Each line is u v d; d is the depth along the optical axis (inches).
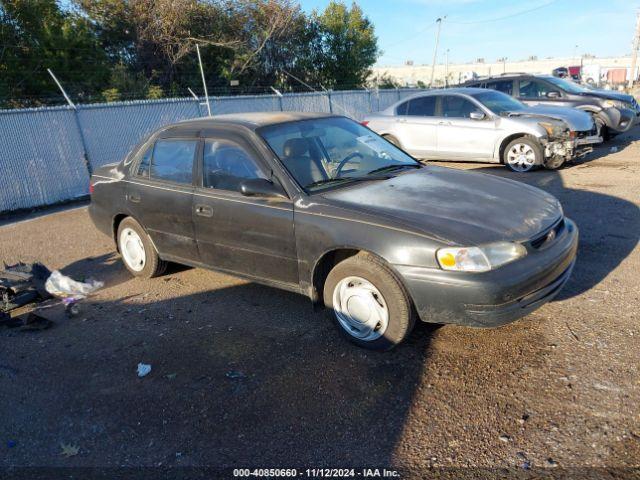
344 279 145.5
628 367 127.7
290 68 1203.9
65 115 425.7
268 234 158.7
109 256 258.1
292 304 182.1
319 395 128.5
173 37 959.0
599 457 101.2
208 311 182.1
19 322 183.6
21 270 215.9
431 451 107.1
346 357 144.2
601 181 331.3
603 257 200.5
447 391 125.3
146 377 143.1
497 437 109.0
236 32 1065.5
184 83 999.0
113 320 181.6
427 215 137.5
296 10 1161.4
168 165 194.1
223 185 172.9
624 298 163.5
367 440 112.2
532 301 132.4
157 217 195.3
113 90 761.0
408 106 430.9
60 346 165.8
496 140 382.3
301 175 159.2
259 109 612.1
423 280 129.4
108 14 930.1
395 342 139.0
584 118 384.8
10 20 720.3
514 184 167.5
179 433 119.5
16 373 151.1
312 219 147.6
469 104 400.5
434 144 412.8
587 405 115.8
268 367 142.7
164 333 168.4
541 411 115.4
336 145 178.7
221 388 135.0
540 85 510.3
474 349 141.9
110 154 460.1
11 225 355.6
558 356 135.0
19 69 719.1
